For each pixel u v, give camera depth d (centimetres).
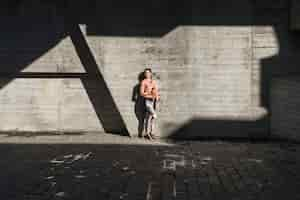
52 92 1434
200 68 1373
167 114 1387
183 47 1373
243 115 1366
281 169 903
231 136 1370
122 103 1402
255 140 1351
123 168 908
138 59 1388
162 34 1377
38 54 1424
